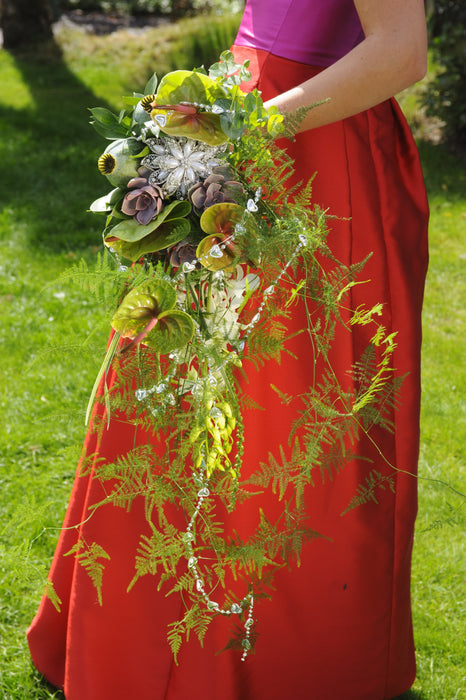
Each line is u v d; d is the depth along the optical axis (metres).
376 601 1.74
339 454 1.55
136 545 1.60
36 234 4.93
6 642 2.07
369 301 1.61
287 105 1.37
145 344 1.21
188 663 1.66
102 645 1.67
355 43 1.52
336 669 1.77
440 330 4.07
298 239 1.28
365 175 1.58
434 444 3.10
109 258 1.34
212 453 1.32
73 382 3.32
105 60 9.54
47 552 2.39
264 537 1.43
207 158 1.24
